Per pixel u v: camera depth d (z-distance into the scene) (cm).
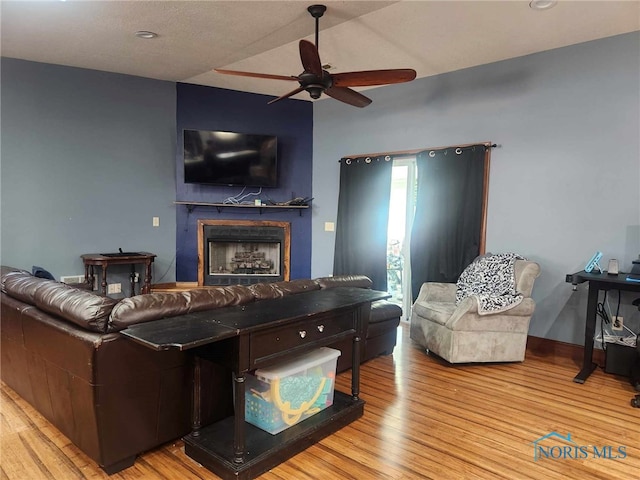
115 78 502
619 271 360
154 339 174
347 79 318
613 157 362
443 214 463
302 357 248
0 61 439
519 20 335
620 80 356
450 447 234
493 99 430
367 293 282
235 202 574
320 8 320
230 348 199
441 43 384
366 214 537
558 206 392
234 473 198
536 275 369
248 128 574
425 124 484
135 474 207
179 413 228
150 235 540
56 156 474
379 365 363
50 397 232
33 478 202
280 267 595
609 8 311
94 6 324
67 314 207
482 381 329
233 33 373
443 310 376
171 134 543
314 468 214
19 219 459
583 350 378
